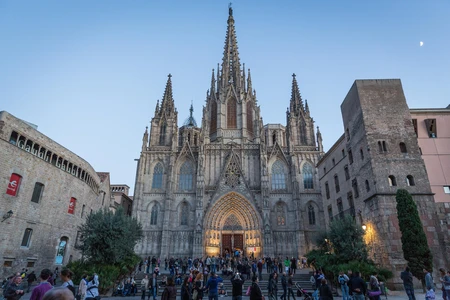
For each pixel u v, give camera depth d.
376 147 33.28
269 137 90.62
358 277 16.66
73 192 43.62
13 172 31.72
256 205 62.34
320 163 53.06
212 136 78.12
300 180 68.00
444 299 18.34
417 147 33.09
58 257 39.91
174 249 60.78
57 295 3.86
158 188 67.50
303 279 37.31
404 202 28.14
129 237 33.06
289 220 63.31
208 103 83.31
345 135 40.84
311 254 38.00
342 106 41.75
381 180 31.77
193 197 65.50
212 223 62.16
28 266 33.69
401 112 34.66
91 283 16.38
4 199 30.47
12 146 31.61
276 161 70.06
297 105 80.00
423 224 29.77
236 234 63.16
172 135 73.19
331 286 30.33
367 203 33.53
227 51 89.88
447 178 32.84
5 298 12.00
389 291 26.62
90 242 29.97
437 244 28.98
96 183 52.91
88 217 32.72
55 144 39.00
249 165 69.19
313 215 64.75
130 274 34.88
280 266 41.53
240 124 77.19
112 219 31.39
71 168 43.22
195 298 17.12
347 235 30.91
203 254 58.47
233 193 63.72
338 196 44.19
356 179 37.09
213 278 17.69
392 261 28.66
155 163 70.12
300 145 73.62
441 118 35.56
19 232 32.34
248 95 82.25
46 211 37.09
